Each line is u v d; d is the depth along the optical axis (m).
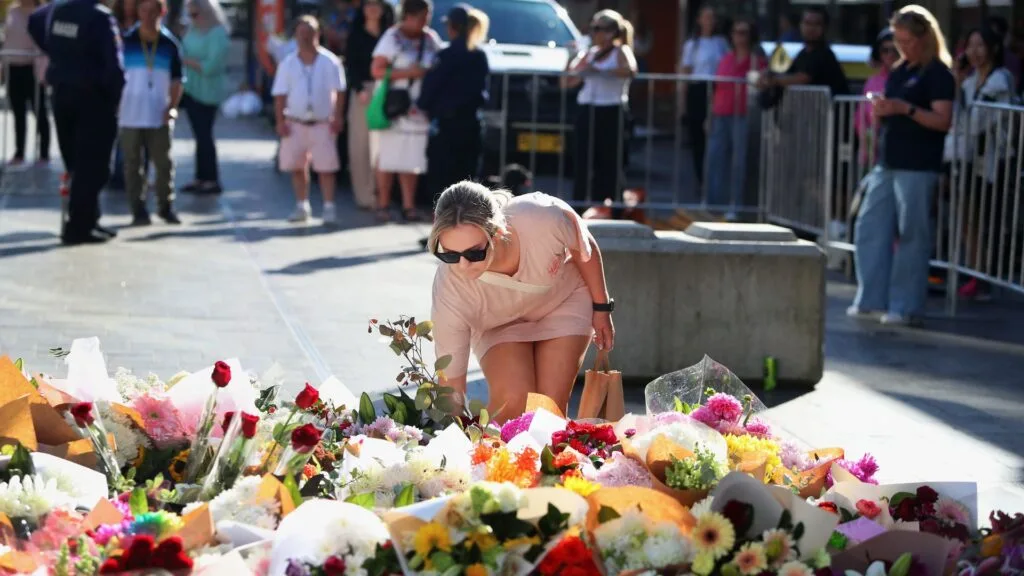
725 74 19.03
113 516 4.78
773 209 17.56
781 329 10.28
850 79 19.67
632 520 4.58
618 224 10.45
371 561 4.49
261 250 15.16
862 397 10.00
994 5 23.09
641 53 36.91
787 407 9.68
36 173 21.61
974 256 13.38
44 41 16.59
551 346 7.29
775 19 30.94
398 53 17.09
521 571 4.52
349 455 5.62
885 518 5.21
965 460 8.30
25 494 4.84
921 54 12.33
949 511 5.34
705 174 18.78
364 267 14.28
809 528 4.69
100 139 15.03
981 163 13.23
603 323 7.37
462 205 6.51
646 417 5.78
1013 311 13.70
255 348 10.52
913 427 9.12
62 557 4.38
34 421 5.46
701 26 22.12
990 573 4.81
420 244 15.90
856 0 28.05
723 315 10.29
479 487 4.59
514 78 20.03
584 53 18.20
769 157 17.67
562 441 5.79
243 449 5.30
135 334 10.77
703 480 5.05
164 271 13.62
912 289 12.73
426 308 12.30
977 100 14.41
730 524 4.56
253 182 21.69
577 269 7.42
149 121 16.55
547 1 21.66
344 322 11.60
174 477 5.66
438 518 4.56
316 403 6.38
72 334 10.62
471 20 16.73
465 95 16.73
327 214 17.33
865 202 12.98
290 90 17.16
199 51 19.62
